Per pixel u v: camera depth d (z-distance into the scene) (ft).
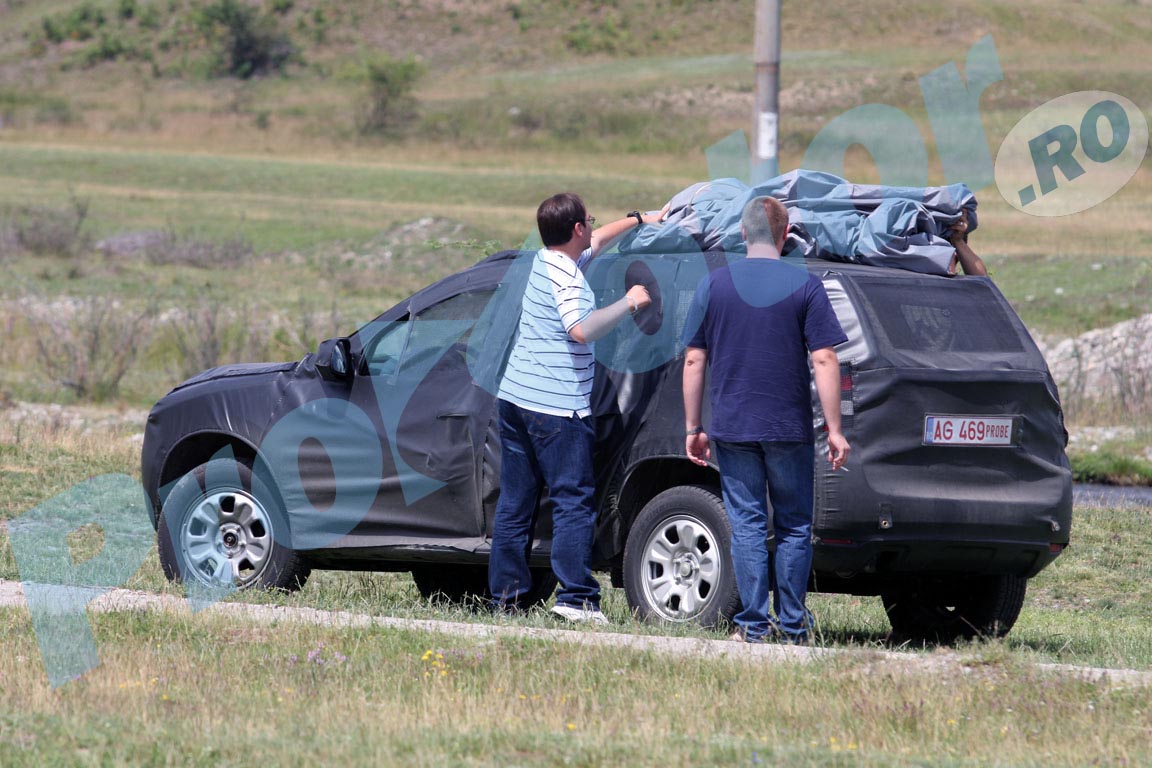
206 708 66.44
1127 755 62.28
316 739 61.41
